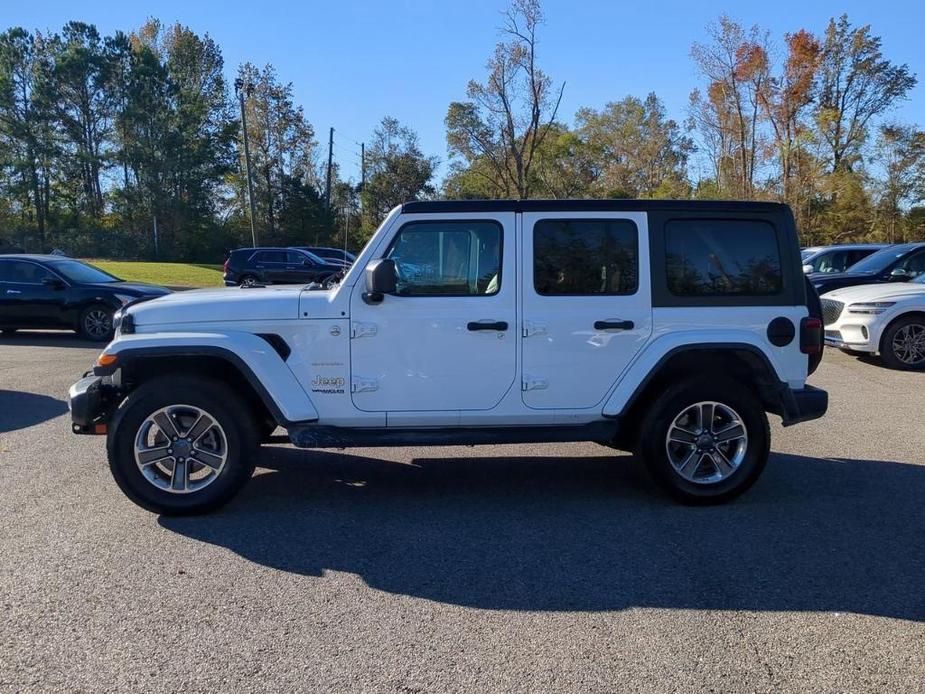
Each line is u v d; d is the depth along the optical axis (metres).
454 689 3.04
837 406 8.60
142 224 60.88
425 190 62.56
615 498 5.47
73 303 13.97
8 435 7.11
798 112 49.00
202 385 4.88
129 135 60.12
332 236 61.66
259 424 5.29
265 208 65.06
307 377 4.97
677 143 62.56
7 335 15.15
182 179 61.41
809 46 47.31
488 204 5.02
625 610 3.72
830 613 3.69
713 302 5.16
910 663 3.25
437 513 5.14
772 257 5.24
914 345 10.92
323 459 6.49
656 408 5.15
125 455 4.85
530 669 3.19
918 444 6.96
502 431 5.06
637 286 5.10
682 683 3.09
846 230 50.00
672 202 5.14
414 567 4.23
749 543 4.58
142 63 59.50
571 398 5.10
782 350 5.23
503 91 40.62
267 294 5.09
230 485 4.95
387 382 5.00
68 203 64.62
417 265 5.01
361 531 4.79
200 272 39.44
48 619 3.60
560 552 4.45
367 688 3.04
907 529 4.82
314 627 3.54
